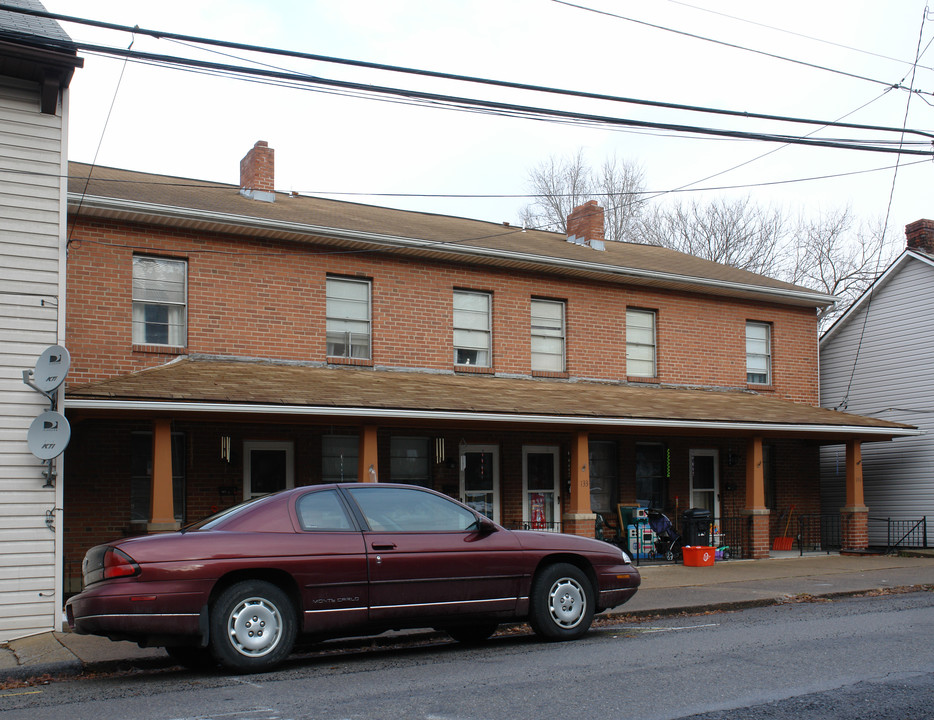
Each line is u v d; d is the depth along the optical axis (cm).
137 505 1518
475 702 656
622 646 899
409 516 900
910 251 2288
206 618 782
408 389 1596
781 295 2248
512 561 923
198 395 1310
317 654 931
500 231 2245
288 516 846
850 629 991
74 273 1490
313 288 1706
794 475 2253
